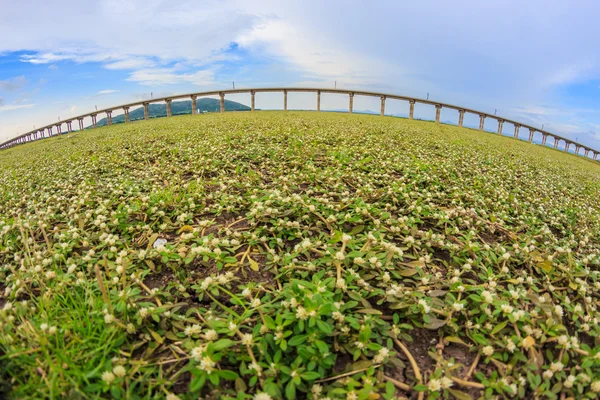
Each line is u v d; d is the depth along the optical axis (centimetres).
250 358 196
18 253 315
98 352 195
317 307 207
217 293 248
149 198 434
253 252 324
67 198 489
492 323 241
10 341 192
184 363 202
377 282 278
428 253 343
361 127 1525
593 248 431
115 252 310
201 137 1066
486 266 328
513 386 191
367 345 204
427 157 838
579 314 257
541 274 324
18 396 167
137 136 1273
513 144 2183
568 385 197
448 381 188
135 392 177
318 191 495
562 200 650
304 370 185
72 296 245
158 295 252
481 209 478
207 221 362
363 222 376
